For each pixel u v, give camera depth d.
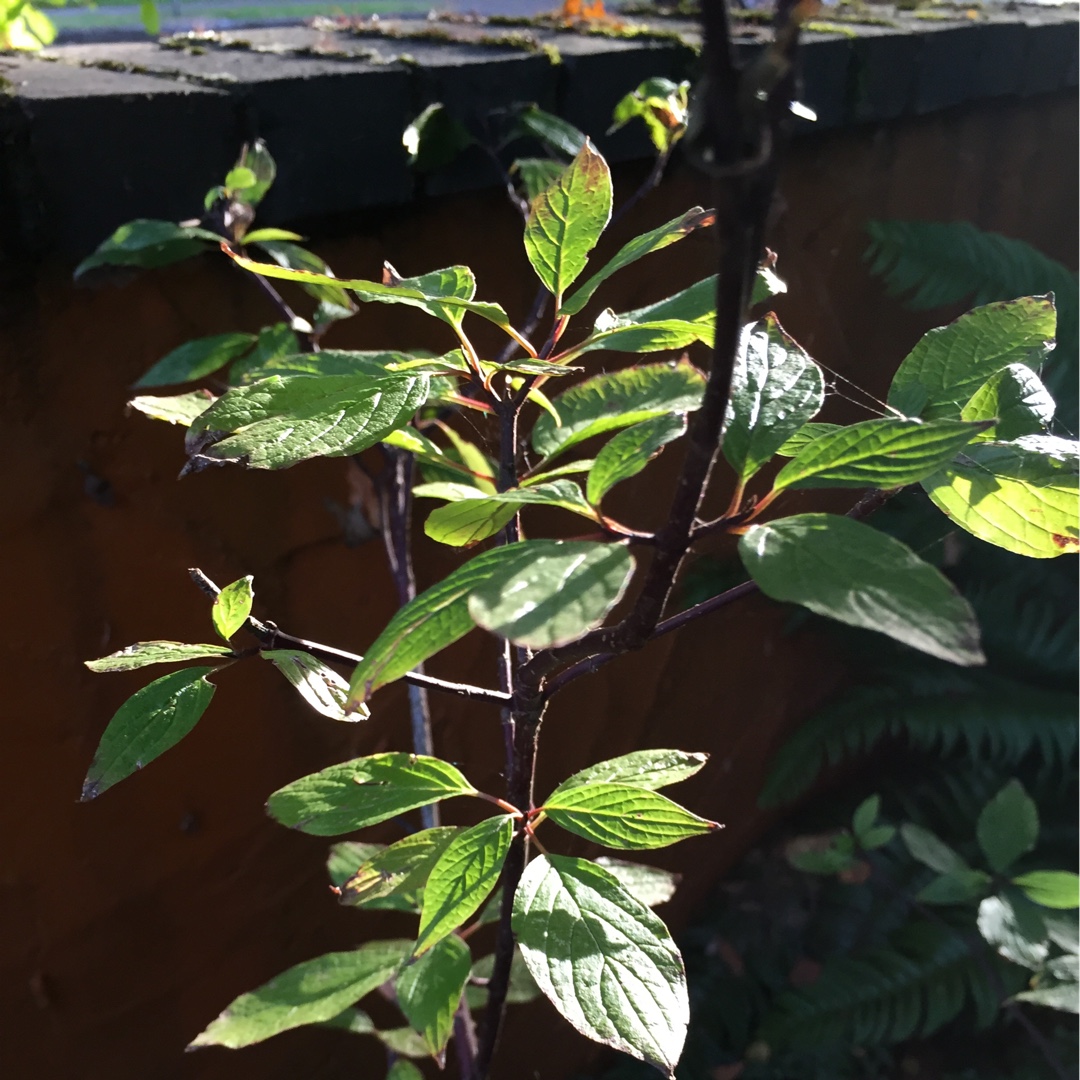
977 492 0.31
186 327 0.61
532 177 0.60
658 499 0.94
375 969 0.48
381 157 0.61
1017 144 1.21
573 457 0.82
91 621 0.65
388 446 0.58
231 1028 0.47
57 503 0.60
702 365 0.90
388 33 0.77
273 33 0.76
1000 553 1.25
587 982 0.34
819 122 0.85
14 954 0.71
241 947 0.83
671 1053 0.32
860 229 1.05
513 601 0.24
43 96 0.49
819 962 1.21
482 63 0.63
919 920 1.19
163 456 0.63
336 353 0.38
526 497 0.29
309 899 0.86
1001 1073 1.14
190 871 0.77
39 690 0.64
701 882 1.28
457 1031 0.55
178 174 0.53
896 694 1.22
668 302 0.37
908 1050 1.17
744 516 0.27
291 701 0.77
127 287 0.58
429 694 0.85
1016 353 0.35
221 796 0.76
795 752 1.21
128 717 0.32
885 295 1.13
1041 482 0.30
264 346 0.52
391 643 0.26
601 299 0.81
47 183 0.49
